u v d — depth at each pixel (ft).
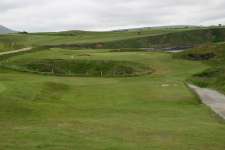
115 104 119.03
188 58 271.49
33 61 244.42
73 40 526.98
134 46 512.63
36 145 59.26
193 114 102.89
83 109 105.81
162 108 112.47
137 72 227.40
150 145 63.10
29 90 127.13
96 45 475.31
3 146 58.08
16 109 93.30
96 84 171.94
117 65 238.48
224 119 96.37
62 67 237.25
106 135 69.67
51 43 482.28
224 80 173.58
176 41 555.69
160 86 163.22
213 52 274.16
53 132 69.46
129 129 77.20
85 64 240.53
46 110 97.55
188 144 65.31
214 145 65.46
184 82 184.14
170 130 77.46
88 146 60.08
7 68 214.48
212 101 129.18
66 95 135.03
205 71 208.64
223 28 614.34
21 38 555.69
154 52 311.27
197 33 591.78
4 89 121.80
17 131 69.41
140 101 125.59
